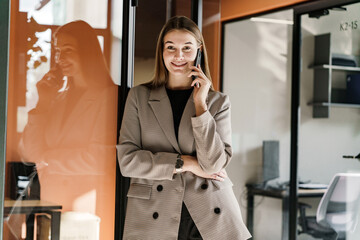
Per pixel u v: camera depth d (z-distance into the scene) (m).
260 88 5.93
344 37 5.31
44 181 2.59
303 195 5.38
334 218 5.08
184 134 2.38
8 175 2.53
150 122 2.40
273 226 5.86
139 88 2.48
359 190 4.96
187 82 2.48
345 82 5.56
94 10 2.71
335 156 5.44
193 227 2.35
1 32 2.50
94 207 2.71
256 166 5.86
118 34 2.79
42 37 2.58
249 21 5.88
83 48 2.68
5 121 2.51
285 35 6.01
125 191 2.78
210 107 2.43
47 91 2.60
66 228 2.64
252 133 5.85
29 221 2.57
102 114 2.74
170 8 3.55
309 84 5.86
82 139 2.69
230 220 2.34
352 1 4.73
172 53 2.40
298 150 5.43
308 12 5.13
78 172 2.67
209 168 2.30
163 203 2.33
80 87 2.68
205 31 4.95
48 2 2.59
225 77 5.92
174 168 2.31
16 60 2.54
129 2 2.80
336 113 5.55
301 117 5.87
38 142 2.58
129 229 2.33
